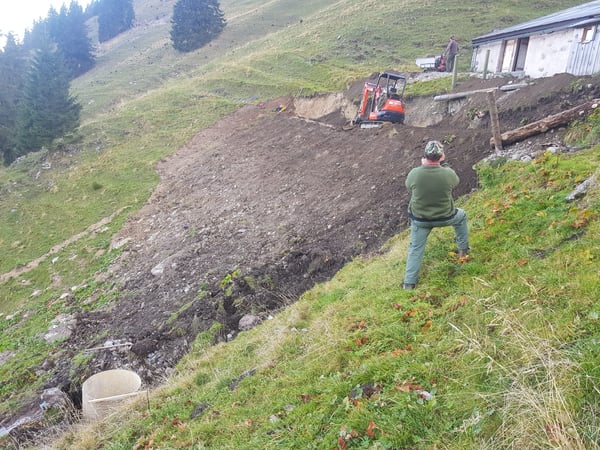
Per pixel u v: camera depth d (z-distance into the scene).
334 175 12.75
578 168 6.24
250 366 5.35
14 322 11.62
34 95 26.17
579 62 12.05
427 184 4.73
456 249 5.55
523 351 3.19
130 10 73.00
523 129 8.97
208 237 12.17
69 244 15.26
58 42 55.84
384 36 29.83
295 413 3.68
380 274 6.14
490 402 2.96
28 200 19.06
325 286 7.18
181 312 8.68
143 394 5.89
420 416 3.08
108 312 10.29
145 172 19.66
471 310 4.07
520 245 4.91
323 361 4.33
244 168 16.77
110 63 54.44
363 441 3.06
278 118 21.30
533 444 2.51
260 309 8.17
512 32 16.23
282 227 11.10
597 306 3.36
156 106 27.12
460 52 25.23
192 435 4.11
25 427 6.56
